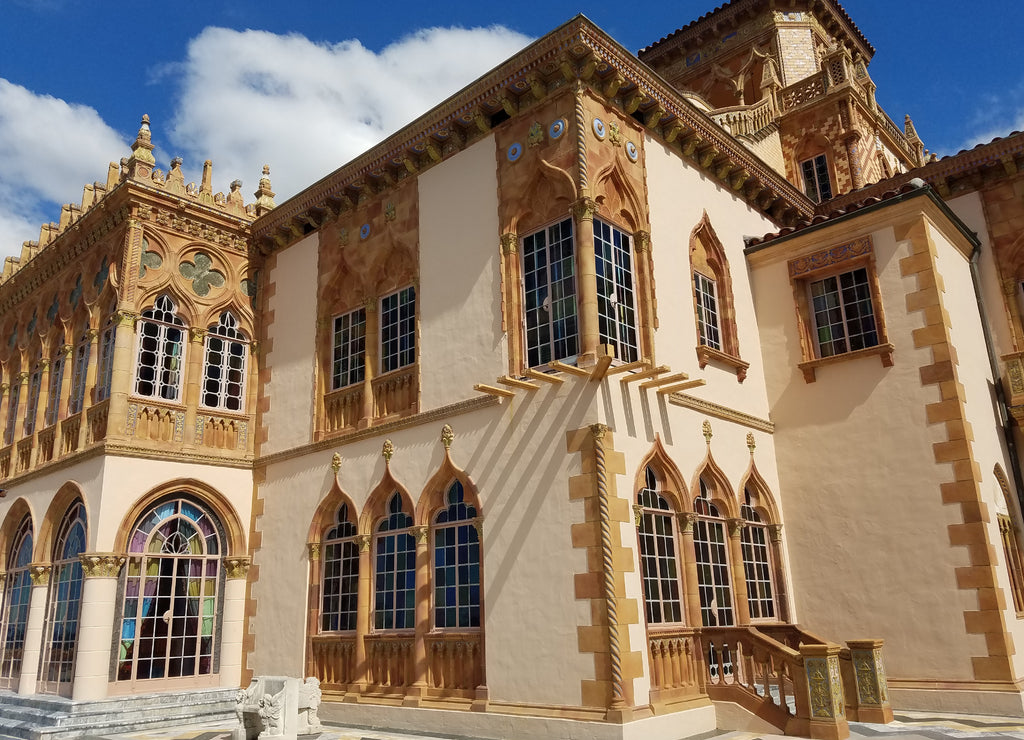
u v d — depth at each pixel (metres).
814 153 20.92
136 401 15.05
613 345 11.78
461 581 12.23
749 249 15.61
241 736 10.70
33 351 18.94
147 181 15.95
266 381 16.83
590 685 10.10
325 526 14.73
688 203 14.26
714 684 11.19
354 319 15.45
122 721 13.15
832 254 14.63
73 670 14.23
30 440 17.80
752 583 13.38
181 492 15.40
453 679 11.86
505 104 12.99
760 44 24.44
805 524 14.07
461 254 13.41
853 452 13.75
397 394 14.01
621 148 12.80
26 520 17.44
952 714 11.62
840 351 14.49
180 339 16.22
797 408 14.62
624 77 12.73
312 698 11.47
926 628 12.40
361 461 14.17
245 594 15.66
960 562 12.25
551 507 11.05
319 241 16.47
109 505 14.25
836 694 10.01
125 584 14.28
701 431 12.87
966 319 14.30
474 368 12.67
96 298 16.33
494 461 11.96
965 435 12.61
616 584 10.28
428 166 14.47
